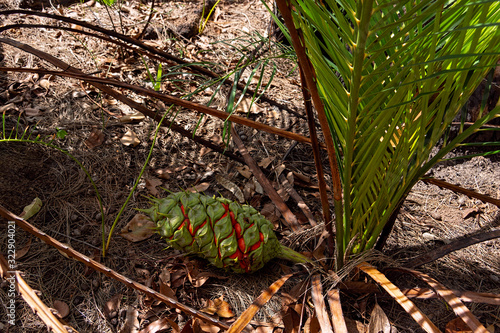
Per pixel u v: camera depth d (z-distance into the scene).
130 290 1.33
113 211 1.50
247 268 1.30
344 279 1.31
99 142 1.65
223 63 2.05
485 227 1.57
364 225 1.30
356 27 0.88
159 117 1.39
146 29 2.14
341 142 1.14
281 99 1.94
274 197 1.46
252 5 2.64
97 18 2.19
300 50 0.91
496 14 1.00
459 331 1.26
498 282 1.41
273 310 1.30
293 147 1.73
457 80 1.11
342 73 1.01
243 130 1.80
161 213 1.25
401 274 1.34
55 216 1.46
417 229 1.56
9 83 1.75
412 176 1.17
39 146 1.58
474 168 1.76
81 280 1.34
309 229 1.39
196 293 1.32
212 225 1.25
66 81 1.81
